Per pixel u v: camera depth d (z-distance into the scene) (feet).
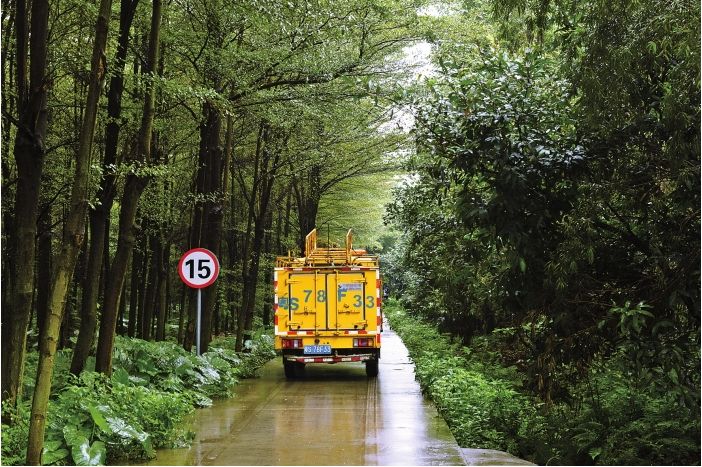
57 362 39.09
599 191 24.44
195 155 61.31
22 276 23.13
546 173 25.66
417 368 49.73
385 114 52.13
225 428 29.01
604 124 23.38
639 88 23.49
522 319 28.58
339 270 49.55
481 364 47.65
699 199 22.70
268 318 105.09
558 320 25.59
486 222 26.43
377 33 47.57
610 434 27.37
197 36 43.09
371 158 73.72
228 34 46.03
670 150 21.29
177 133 54.29
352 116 50.55
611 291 25.58
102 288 63.46
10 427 21.31
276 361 61.93
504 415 29.94
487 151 25.55
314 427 29.30
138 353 36.94
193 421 30.71
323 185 89.25
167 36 40.93
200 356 42.19
